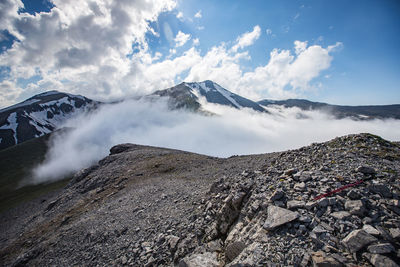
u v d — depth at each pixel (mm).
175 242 13141
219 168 38594
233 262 7445
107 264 14648
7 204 93375
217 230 12383
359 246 5949
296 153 15133
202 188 23953
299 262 6230
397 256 5516
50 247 21172
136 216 20719
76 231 22438
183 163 48719
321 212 7871
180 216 16875
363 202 7711
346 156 12453
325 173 10602
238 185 13703
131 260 13766
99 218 24016
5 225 58719
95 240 18734
